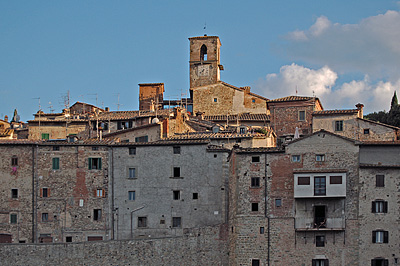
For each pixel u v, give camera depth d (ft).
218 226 367.86
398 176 344.08
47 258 356.79
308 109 464.65
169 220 384.88
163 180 388.16
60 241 386.93
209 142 399.85
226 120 508.12
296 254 344.90
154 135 438.40
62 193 390.83
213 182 384.68
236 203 354.13
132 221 387.14
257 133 428.56
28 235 386.93
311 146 350.43
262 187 351.87
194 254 365.20
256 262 348.38
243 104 534.78
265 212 350.02
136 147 393.09
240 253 350.43
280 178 350.64
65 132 486.38
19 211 388.57
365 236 342.03
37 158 393.09
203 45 568.82
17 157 392.47
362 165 345.10
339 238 343.46
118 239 370.94
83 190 390.83
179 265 363.15
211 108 538.88
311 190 345.31
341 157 347.77
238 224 352.28
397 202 342.64
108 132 479.82
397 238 340.80
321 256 343.05
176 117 456.04
